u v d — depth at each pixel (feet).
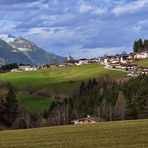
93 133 246.27
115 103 585.22
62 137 236.43
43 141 223.51
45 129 297.12
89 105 627.05
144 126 263.49
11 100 577.84
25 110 613.93
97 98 650.84
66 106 621.72
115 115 558.56
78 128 283.38
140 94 554.87
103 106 590.14
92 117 551.59
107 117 565.94
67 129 281.54
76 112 602.03
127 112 559.38
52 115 583.17
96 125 299.17
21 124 507.71
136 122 297.53
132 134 229.66
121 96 594.65
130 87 651.66
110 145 197.06
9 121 540.11
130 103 569.64
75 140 220.23
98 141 211.61
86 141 214.07
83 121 535.19
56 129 288.71
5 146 209.97
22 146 208.23
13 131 297.74
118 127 266.98
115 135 230.07
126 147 188.96
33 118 585.22
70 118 593.01
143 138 212.84
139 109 550.36
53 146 203.31
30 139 235.61
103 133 242.58
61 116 583.58
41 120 565.94
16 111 573.74
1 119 538.47
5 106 565.12
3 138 246.88
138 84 655.35
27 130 299.17
